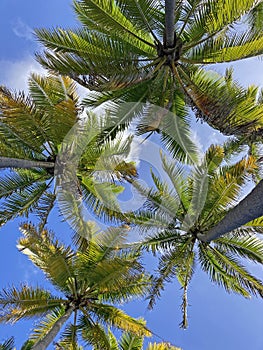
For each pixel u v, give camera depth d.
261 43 9.81
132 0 10.38
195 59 10.92
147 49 11.50
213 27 10.12
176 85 11.58
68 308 11.63
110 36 11.34
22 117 9.95
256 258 11.45
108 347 11.31
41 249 10.83
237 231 11.36
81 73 9.72
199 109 9.57
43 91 10.73
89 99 11.24
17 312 10.73
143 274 10.99
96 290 11.77
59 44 10.74
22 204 11.73
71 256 11.05
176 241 11.57
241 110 10.02
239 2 9.54
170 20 9.91
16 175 11.70
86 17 12.01
